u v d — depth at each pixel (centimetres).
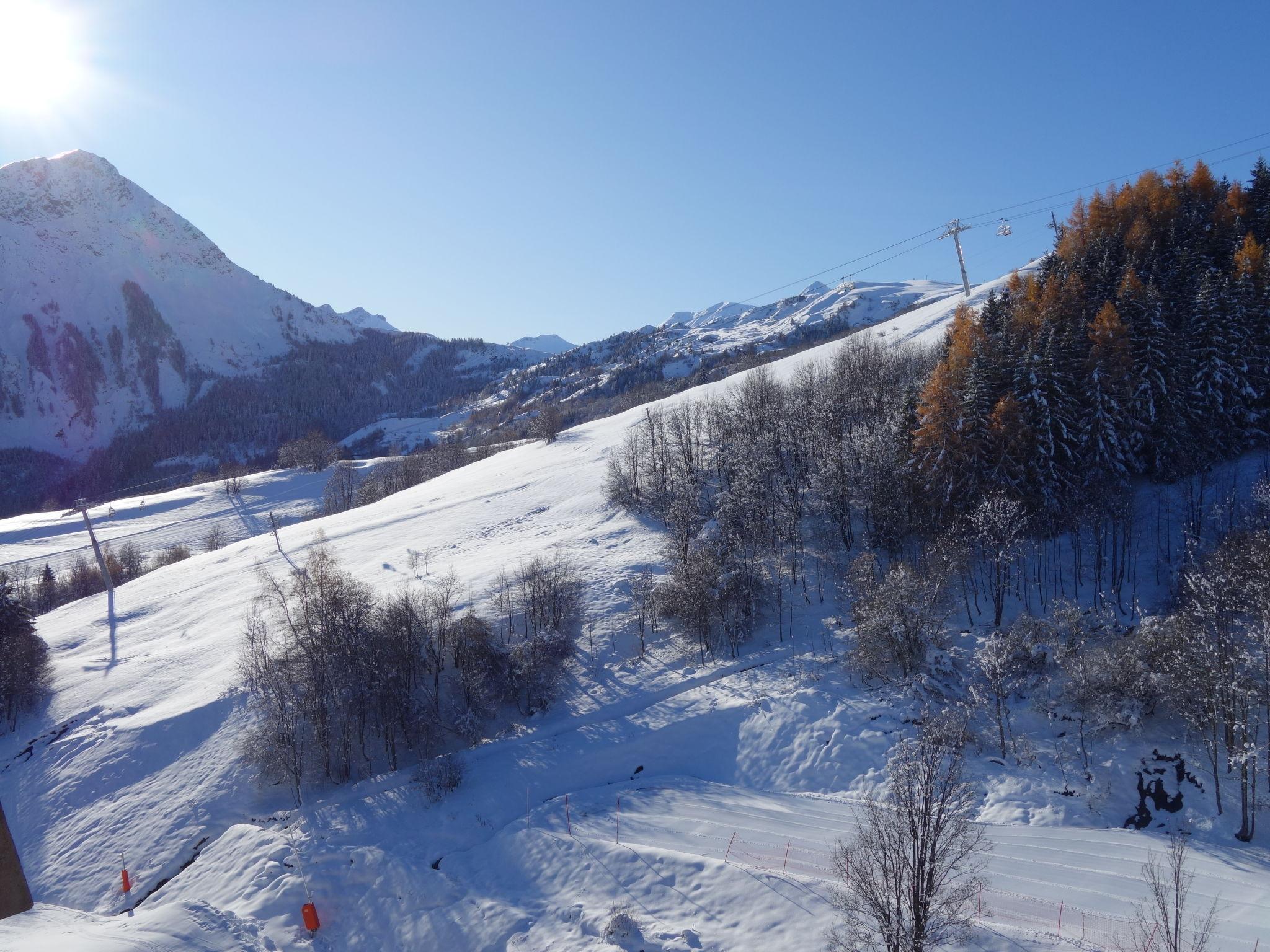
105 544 15050
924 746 3431
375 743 5625
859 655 5472
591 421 17100
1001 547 5772
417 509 11231
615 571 7538
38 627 9319
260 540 11519
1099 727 4578
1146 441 6500
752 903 3497
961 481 6406
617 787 5006
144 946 3416
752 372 13850
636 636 6625
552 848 4222
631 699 5862
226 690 6297
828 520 7431
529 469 12125
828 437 8000
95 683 7144
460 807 4875
